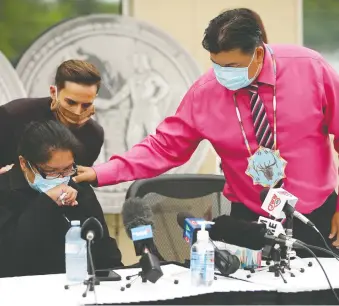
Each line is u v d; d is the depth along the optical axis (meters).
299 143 2.98
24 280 2.66
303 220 2.71
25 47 4.86
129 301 2.35
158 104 4.93
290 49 3.04
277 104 2.96
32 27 4.87
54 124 2.97
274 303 2.52
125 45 4.86
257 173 2.95
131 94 4.90
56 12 4.89
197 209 3.62
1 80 4.73
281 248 2.72
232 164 3.09
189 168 4.88
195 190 3.63
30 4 4.87
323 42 5.18
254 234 2.74
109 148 4.89
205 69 5.01
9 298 2.41
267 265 2.82
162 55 4.90
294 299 2.54
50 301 2.37
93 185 3.10
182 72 4.92
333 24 5.16
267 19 5.05
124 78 4.88
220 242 2.82
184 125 3.13
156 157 3.18
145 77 4.90
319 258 3.00
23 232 2.92
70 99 3.37
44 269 2.99
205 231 2.57
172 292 2.44
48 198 2.94
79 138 3.51
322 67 3.01
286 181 2.99
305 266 2.84
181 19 4.97
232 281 2.60
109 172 3.10
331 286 2.53
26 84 4.76
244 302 2.50
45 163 2.91
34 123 3.00
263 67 2.93
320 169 3.05
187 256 3.52
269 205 2.70
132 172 3.15
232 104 3.00
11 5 4.85
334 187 3.12
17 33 4.86
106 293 2.44
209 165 4.95
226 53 2.76
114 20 4.83
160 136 3.19
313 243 3.04
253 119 2.96
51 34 4.77
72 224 2.68
